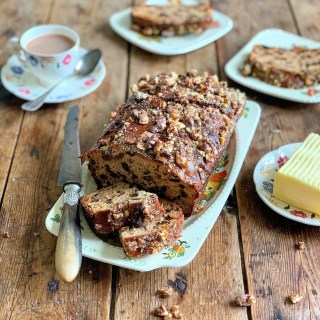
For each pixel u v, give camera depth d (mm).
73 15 659
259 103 540
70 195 399
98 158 410
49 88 541
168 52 582
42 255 390
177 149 398
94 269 380
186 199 402
